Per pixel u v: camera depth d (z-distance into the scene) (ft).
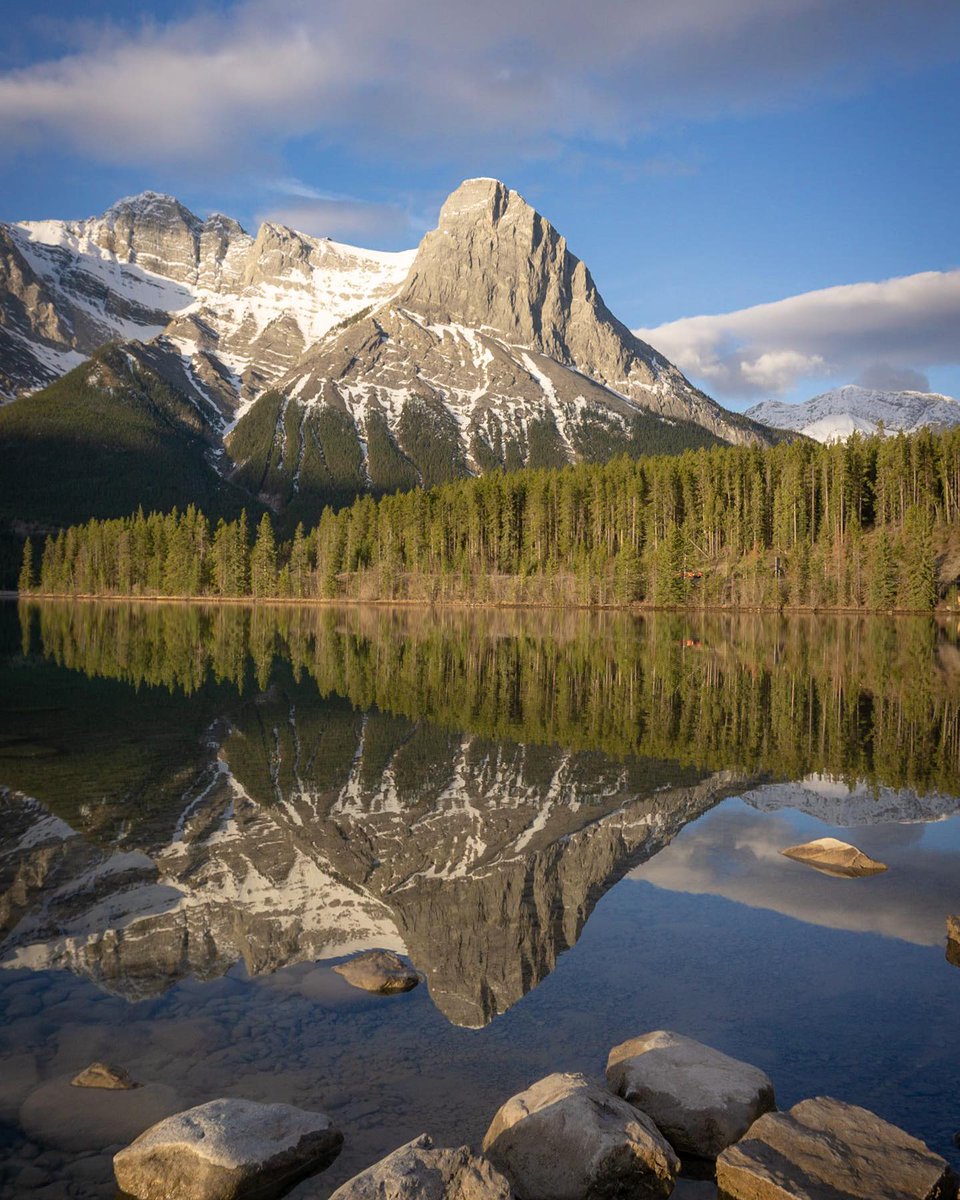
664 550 408.46
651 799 63.31
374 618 336.49
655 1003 31.73
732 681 136.77
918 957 35.94
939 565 384.68
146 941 37.42
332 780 68.90
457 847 51.57
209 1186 21.18
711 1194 22.21
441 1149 21.54
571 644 212.23
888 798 63.93
